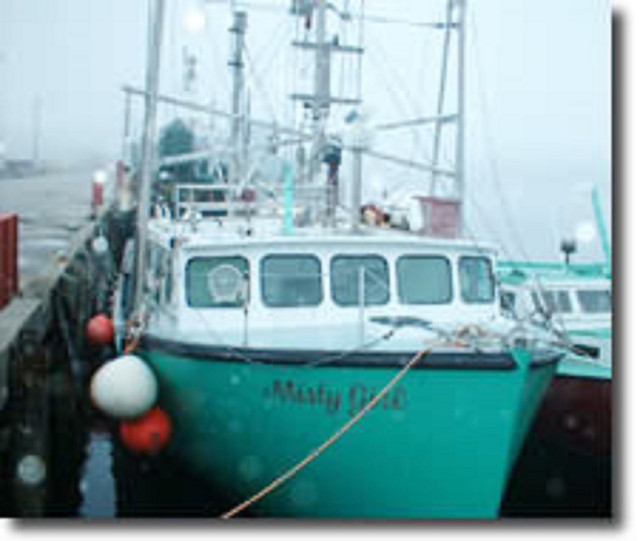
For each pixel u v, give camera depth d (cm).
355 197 848
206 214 1200
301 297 795
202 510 908
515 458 775
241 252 798
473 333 693
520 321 809
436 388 662
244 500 798
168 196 1418
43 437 868
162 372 791
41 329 1010
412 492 696
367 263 808
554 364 760
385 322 770
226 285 798
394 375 664
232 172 1194
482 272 860
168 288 862
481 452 675
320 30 1033
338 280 801
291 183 852
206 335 764
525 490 1059
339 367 672
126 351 825
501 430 669
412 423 673
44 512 865
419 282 823
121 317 1091
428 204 921
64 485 1051
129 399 748
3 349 791
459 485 686
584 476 1092
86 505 973
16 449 845
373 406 673
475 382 657
